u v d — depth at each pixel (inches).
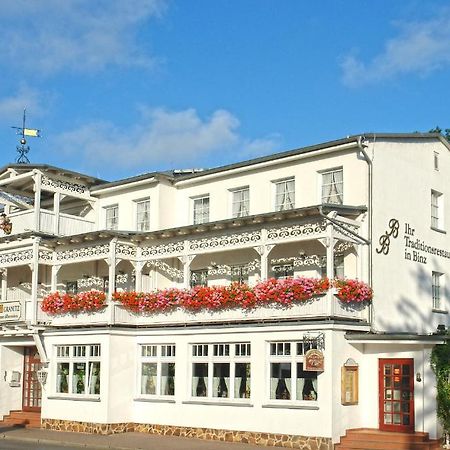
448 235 1069.1
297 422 840.9
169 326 997.8
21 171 1195.3
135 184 1173.1
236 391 909.8
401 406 841.5
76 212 1273.4
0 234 1235.2
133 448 835.4
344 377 842.2
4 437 974.4
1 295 1290.6
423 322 987.9
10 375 1189.1
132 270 1139.9
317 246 956.0
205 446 846.5
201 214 1132.5
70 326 1072.2
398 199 970.1
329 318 840.9
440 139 1064.2
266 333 886.4
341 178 964.0
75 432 1011.9
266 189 1040.8
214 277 1067.3
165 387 989.2
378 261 919.7
